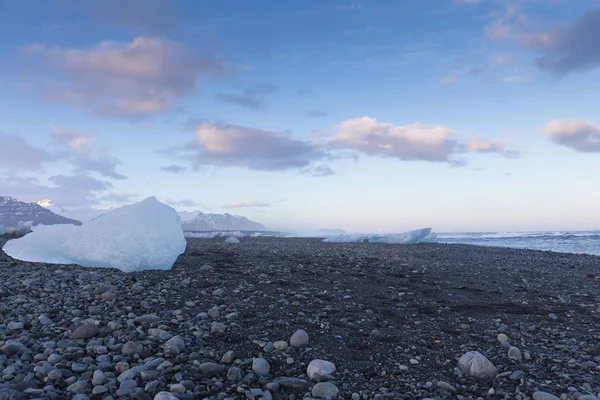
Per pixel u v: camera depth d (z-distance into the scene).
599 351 4.98
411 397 3.79
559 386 4.02
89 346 4.49
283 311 6.28
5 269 8.60
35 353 4.30
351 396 3.78
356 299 7.39
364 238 24.31
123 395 3.46
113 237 9.12
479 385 4.06
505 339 5.30
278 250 15.83
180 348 4.55
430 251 17.86
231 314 5.78
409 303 7.27
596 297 8.30
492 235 52.34
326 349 4.83
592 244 29.98
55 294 6.57
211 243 19.98
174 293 7.03
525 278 10.66
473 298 7.90
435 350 4.95
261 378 3.97
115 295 6.56
